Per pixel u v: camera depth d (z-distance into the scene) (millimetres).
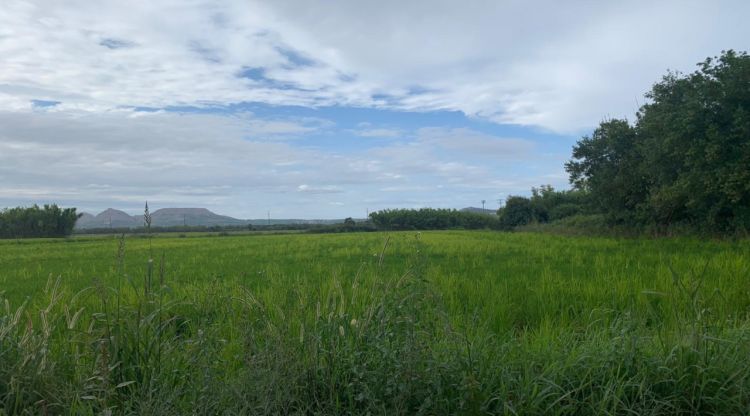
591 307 7883
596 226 35562
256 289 10211
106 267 18781
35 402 3787
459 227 83000
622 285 9125
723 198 21500
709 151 20000
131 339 4359
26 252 30688
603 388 4027
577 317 7145
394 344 4117
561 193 64125
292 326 5121
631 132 29031
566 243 24953
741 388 3982
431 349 4188
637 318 5469
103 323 4801
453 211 85312
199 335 4352
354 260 18188
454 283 10641
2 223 70375
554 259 16578
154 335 4484
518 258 17453
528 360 4422
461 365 4016
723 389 4027
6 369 3920
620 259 14820
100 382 4027
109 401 3922
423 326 4598
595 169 31266
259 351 4113
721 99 20203
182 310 7473
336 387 4105
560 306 8211
